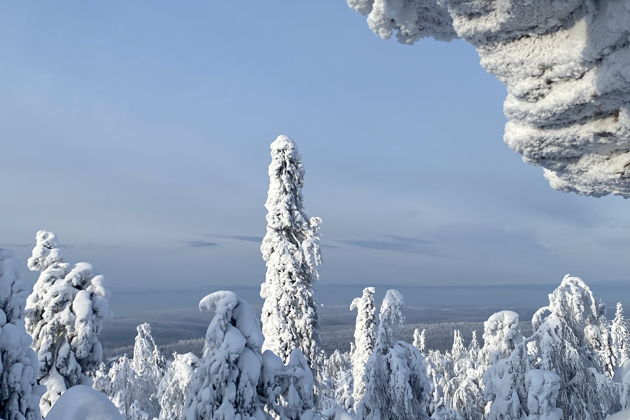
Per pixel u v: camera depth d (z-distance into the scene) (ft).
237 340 47.19
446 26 10.38
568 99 8.83
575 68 8.52
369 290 93.81
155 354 149.59
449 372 115.85
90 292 66.23
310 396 51.47
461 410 78.43
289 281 71.72
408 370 66.49
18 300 52.44
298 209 75.36
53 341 63.82
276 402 51.21
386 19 10.55
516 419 61.57
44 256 67.67
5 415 49.70
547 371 61.52
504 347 74.02
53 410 19.48
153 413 121.19
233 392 46.01
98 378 116.47
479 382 78.18
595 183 10.47
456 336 187.52
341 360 176.14
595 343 65.92
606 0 7.76
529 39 8.87
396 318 69.51
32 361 52.95
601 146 9.67
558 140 9.74
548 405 59.82
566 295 66.54
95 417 19.24
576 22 8.34
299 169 75.97
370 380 67.21
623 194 10.48
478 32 8.88
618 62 7.94
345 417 56.08
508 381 63.41
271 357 50.39
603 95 8.54
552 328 64.85
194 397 46.62
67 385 63.16
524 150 10.38
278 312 71.67
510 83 9.48
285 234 74.23
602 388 61.26
